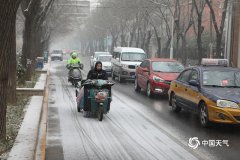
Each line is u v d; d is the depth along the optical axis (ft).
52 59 232.12
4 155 22.77
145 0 150.30
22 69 66.08
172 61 63.00
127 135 32.68
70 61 75.51
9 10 24.89
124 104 51.52
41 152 25.13
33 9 72.02
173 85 46.11
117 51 95.66
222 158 26.23
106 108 40.27
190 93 40.14
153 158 25.88
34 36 90.33
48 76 99.19
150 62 62.44
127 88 74.49
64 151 27.22
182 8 156.15
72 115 42.22
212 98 35.32
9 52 25.44
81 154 26.53
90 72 41.81
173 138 31.86
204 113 36.45
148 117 41.75
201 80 38.73
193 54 169.07
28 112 38.40
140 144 29.66
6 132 28.66
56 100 54.39
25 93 53.57
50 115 42.04
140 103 52.85
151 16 172.96
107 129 35.04
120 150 27.78
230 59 117.39
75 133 33.09
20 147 24.48
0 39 24.93
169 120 40.14
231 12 115.65
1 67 25.30
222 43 141.18
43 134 31.22
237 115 34.01
